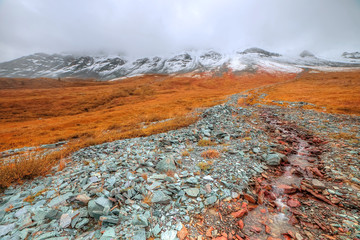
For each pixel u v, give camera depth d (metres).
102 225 4.26
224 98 61.75
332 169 7.78
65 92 110.81
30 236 3.89
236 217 4.88
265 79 150.75
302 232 4.40
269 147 10.80
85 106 74.62
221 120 19.39
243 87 122.94
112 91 107.12
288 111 28.06
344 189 6.20
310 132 14.95
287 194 6.18
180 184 6.30
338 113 25.22
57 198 5.29
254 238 4.23
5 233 3.95
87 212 4.65
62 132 29.06
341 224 4.56
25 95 98.12
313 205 5.47
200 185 6.29
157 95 98.25
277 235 4.32
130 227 4.21
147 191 5.69
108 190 5.68
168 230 4.27
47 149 16.20
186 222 4.57
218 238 4.14
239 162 8.51
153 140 13.05
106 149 11.15
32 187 6.31
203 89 127.31
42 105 73.94
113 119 38.91
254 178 7.06
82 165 8.66
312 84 90.00
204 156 9.30
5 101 74.69
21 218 4.45
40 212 4.61
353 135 12.98
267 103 39.38
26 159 7.78
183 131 15.48
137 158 9.05
